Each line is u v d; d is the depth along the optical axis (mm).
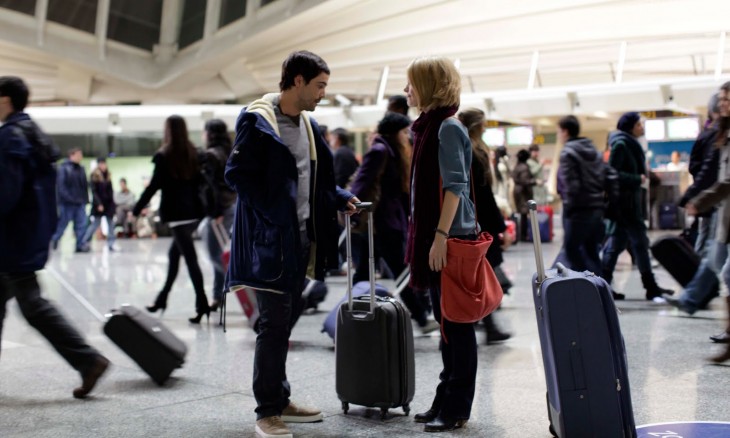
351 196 4578
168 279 8562
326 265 4566
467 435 4219
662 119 17531
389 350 4496
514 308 8555
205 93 29797
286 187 4191
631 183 8727
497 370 5734
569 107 15711
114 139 26297
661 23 17016
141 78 28016
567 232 8250
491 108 16312
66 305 9562
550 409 4031
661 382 5223
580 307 3656
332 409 4832
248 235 4309
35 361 6457
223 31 25234
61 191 17922
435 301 4402
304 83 4328
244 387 5438
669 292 9031
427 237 4285
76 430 4504
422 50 21031
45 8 25219
